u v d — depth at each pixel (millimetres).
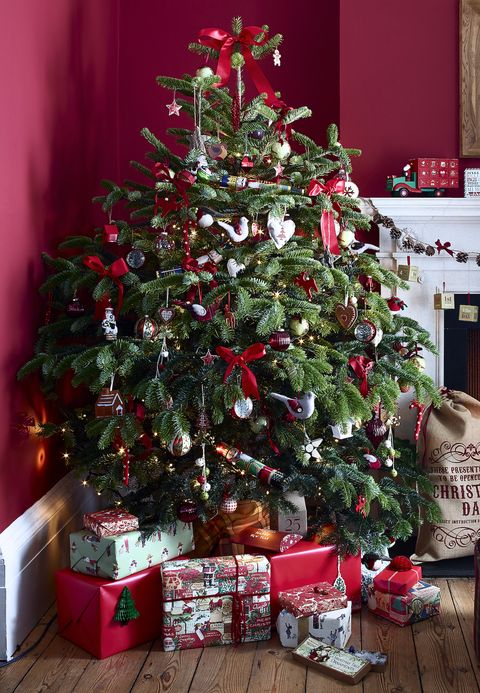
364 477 2787
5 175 2602
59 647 2604
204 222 2562
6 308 2627
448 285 3619
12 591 2553
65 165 3236
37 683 2377
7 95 2611
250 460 2734
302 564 2732
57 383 3117
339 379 2734
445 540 3254
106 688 2346
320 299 2891
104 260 2947
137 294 2689
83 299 3400
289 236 2637
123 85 4066
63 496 3154
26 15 2777
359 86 3703
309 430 2828
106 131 3863
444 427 3301
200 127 2848
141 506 2852
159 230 2881
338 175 3010
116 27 4020
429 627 2736
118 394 2611
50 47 3037
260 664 2488
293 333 2711
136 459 2799
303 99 3953
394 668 2461
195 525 2963
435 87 3678
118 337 3018
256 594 2607
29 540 2713
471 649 2578
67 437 2859
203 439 2658
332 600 2602
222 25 3996
